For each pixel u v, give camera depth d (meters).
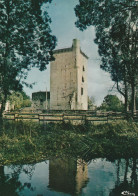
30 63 22.47
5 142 9.05
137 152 7.67
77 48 59.34
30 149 7.84
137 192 3.79
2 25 19.59
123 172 5.16
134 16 16.84
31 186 4.12
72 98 57.75
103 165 5.93
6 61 19.08
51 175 4.91
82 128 14.45
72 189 3.92
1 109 19.09
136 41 19.38
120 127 14.87
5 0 19.23
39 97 63.47
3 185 4.16
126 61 20.66
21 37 20.73
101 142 9.27
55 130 12.97
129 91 24.77
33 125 14.59
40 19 20.92
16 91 21.30
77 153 7.61
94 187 4.06
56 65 61.78
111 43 23.66
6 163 6.11
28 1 20.20
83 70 64.25
